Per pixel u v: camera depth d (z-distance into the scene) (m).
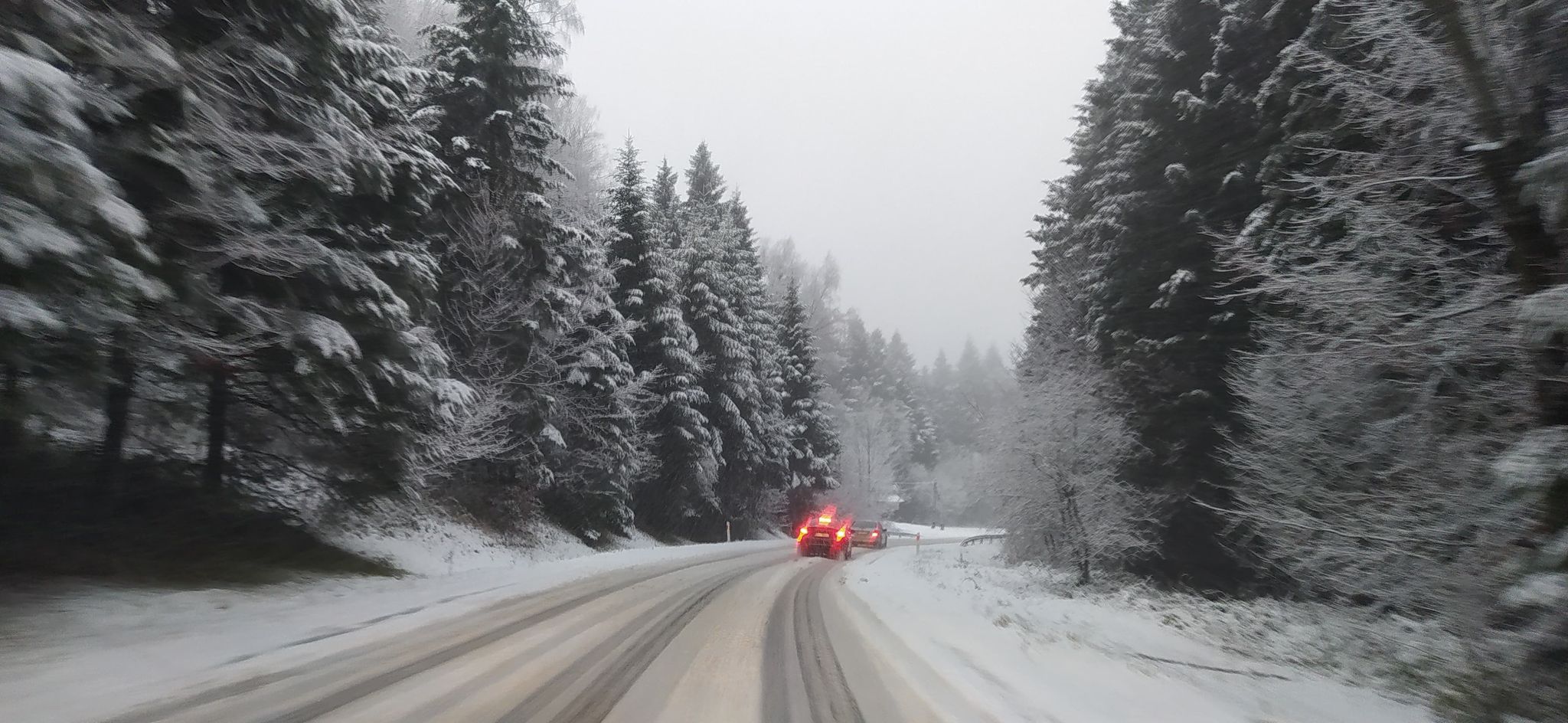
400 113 17.16
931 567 27.00
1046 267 32.78
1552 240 7.59
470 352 23.52
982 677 9.11
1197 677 10.41
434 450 18.73
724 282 44.69
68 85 8.28
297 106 13.06
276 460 15.84
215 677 7.33
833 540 31.05
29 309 8.02
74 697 6.41
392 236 17.03
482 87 22.95
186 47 11.07
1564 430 7.20
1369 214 9.84
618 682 7.94
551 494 29.22
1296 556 12.99
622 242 37.69
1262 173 14.87
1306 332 11.90
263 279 13.38
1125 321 21.92
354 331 14.41
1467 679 9.20
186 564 12.77
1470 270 9.27
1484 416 8.88
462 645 9.50
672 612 13.31
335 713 6.31
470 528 22.69
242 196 11.84
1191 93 20.11
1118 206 22.50
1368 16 9.70
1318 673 11.52
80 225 8.45
